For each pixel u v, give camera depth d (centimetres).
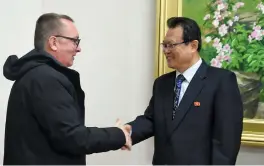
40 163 129
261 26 186
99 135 134
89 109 212
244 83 188
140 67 207
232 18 190
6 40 200
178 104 148
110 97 211
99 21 210
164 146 147
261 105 186
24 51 204
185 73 151
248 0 188
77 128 127
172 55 149
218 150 136
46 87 127
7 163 137
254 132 185
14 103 135
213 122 143
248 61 188
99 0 210
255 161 190
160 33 196
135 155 210
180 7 195
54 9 213
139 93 208
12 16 201
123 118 210
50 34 139
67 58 143
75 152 127
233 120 138
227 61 191
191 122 142
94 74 212
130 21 207
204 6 194
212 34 193
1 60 198
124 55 209
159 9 196
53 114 125
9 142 136
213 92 143
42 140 129
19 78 138
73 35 142
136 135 158
